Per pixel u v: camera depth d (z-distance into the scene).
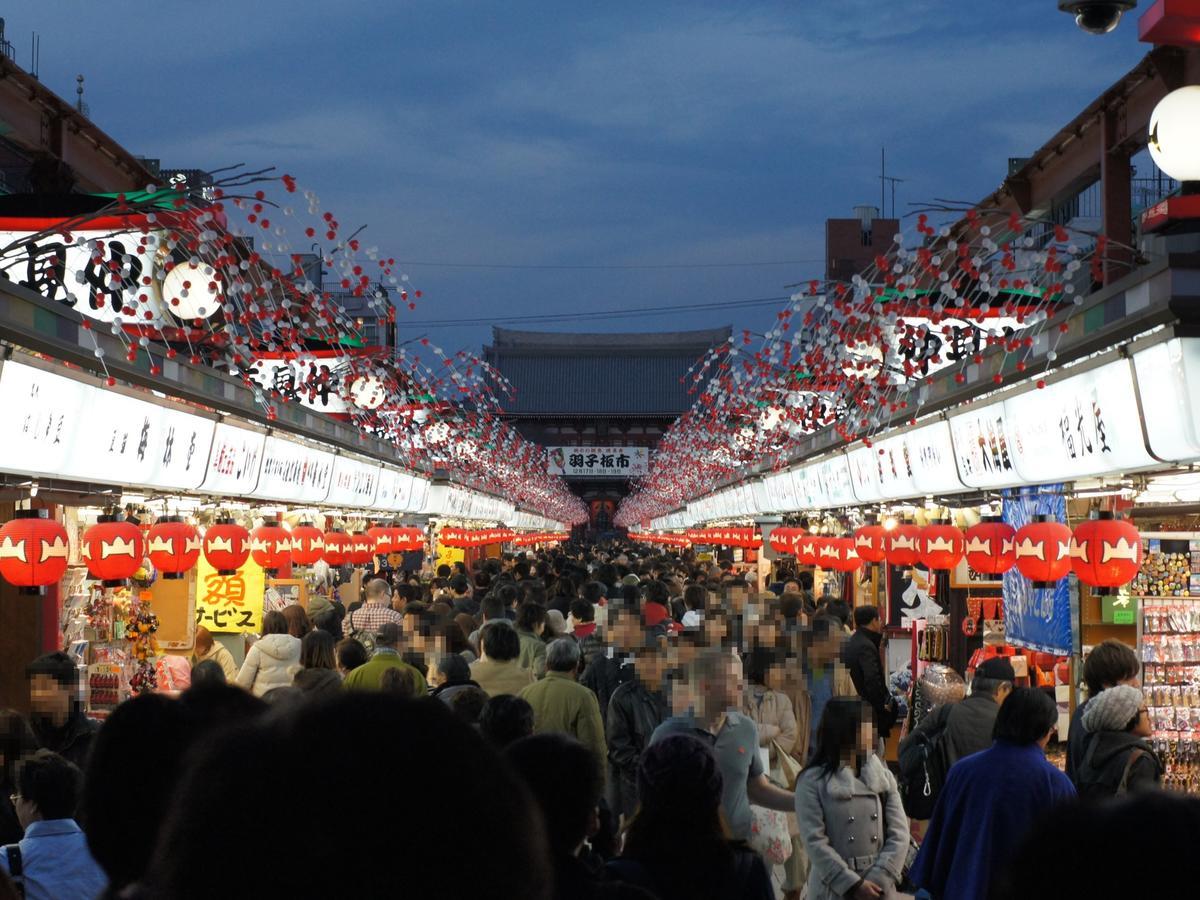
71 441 10.03
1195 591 11.73
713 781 5.10
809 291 15.38
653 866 5.04
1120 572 9.98
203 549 14.53
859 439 16.62
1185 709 11.05
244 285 13.55
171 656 15.27
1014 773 6.72
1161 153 8.06
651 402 115.50
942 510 16.80
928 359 14.58
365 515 26.06
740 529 34.19
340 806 1.37
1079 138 13.73
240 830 1.36
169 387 11.77
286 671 11.98
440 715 1.47
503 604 16.02
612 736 9.43
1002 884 1.50
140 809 3.14
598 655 11.91
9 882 3.71
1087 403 9.34
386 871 1.37
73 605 13.90
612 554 51.19
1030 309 13.84
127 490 13.30
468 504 33.94
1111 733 8.00
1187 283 7.54
